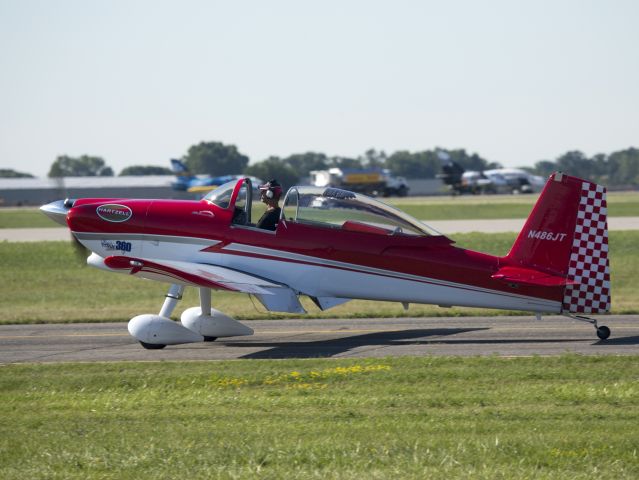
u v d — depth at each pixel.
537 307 44.03
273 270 45.47
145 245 46.81
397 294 45.09
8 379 35.72
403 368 36.22
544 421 27.16
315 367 37.12
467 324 51.31
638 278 76.50
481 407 29.42
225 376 35.34
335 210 45.28
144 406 30.61
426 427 26.50
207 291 46.62
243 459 23.53
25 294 74.88
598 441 24.53
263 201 46.50
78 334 50.72
